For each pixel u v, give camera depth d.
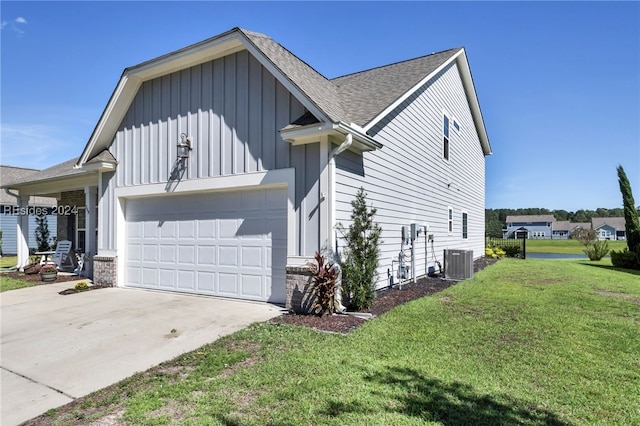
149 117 9.07
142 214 9.47
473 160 18.80
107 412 3.17
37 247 19.08
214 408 3.12
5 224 23.00
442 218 13.61
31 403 3.46
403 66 12.47
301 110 6.87
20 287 10.02
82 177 11.53
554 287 9.53
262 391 3.42
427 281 10.73
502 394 3.37
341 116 6.66
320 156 6.63
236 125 7.67
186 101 8.43
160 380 3.80
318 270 6.30
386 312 6.66
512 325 5.71
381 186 8.74
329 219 6.50
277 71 6.57
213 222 8.26
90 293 8.81
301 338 5.02
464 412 3.04
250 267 7.70
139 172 9.22
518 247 24.11
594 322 5.90
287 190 7.20
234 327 5.77
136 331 5.65
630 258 16.19
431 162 12.38
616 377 3.78
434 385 3.54
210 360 4.28
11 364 4.43
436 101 12.85
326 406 3.12
